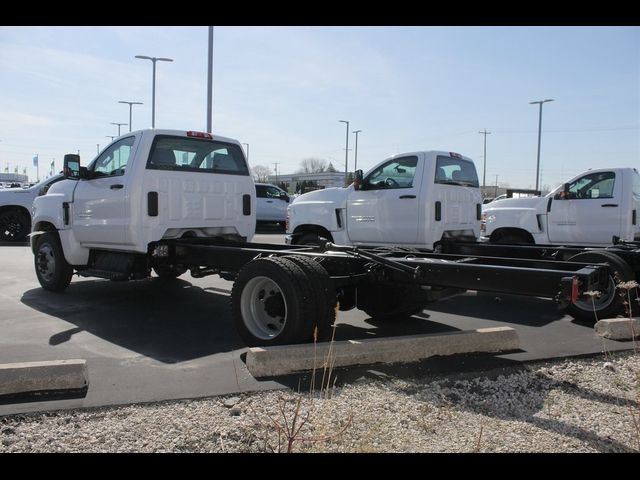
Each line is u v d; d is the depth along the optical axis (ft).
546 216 33.12
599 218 31.12
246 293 17.38
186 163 23.63
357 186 29.22
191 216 23.47
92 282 31.22
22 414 11.82
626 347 18.10
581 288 14.16
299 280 16.12
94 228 23.70
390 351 15.92
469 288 15.92
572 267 17.34
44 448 10.40
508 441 11.14
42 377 13.10
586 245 30.32
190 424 11.50
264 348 14.97
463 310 24.56
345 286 18.52
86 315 22.47
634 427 11.91
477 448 10.45
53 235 26.61
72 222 25.04
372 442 10.89
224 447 10.52
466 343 17.04
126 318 21.99
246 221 25.88
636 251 22.70
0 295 26.76
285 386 13.80
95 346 17.75
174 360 16.14
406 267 16.97
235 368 15.29
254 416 11.93
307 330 16.07
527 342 18.71
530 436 11.41
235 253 20.31
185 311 23.49
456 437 11.27
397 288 19.12
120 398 12.87
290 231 32.71
